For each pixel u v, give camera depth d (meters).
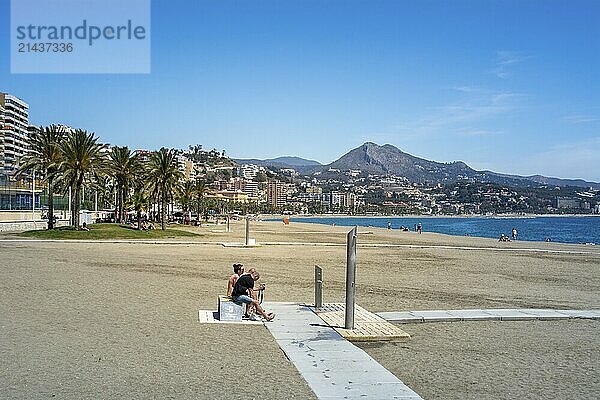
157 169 77.75
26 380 9.21
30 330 13.00
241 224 133.62
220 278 24.38
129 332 13.03
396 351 11.75
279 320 14.67
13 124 136.75
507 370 10.38
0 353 10.90
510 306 17.84
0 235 57.41
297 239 63.53
